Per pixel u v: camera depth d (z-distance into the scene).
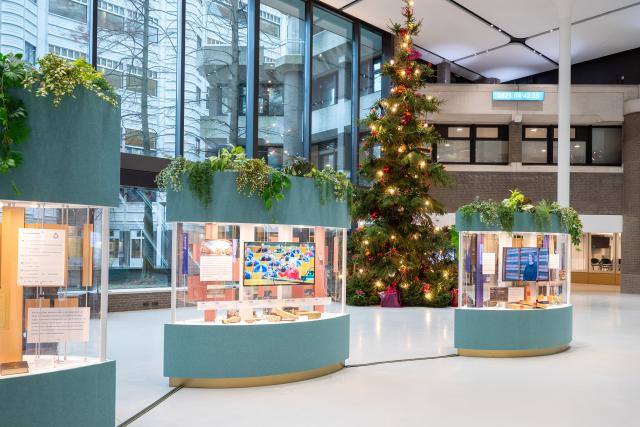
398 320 13.70
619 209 22.84
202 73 16.98
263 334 7.11
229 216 7.13
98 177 4.83
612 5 19.06
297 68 18.14
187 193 7.08
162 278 16.83
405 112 17.25
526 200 9.96
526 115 22.67
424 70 17.50
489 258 9.51
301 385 7.17
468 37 21.95
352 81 20.02
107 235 4.93
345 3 18.66
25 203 4.56
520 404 6.40
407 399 6.54
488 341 9.20
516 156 22.78
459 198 22.94
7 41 15.05
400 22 20.08
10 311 4.47
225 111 16.80
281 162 17.75
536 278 9.71
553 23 20.55
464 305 9.48
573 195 23.00
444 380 7.54
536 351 9.41
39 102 4.51
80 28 15.99
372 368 8.26
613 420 5.83
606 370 8.27
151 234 16.77
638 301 19.06
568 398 6.68
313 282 7.77
